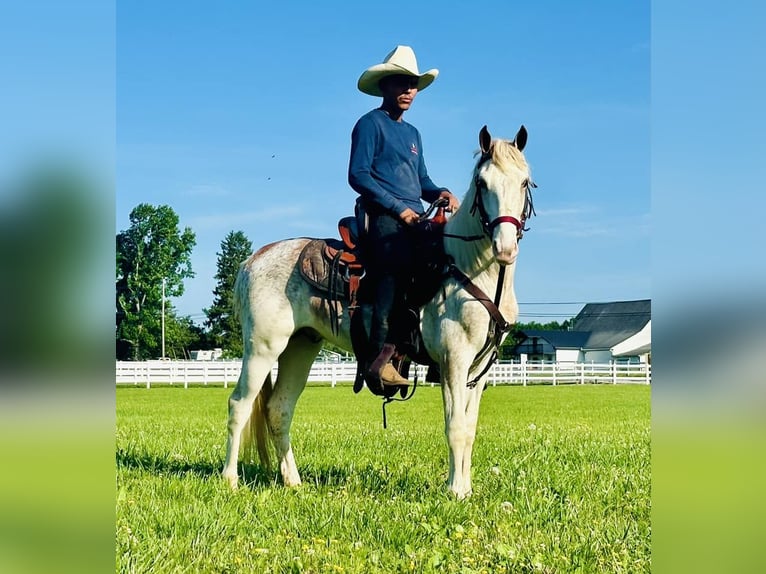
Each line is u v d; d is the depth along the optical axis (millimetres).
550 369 41031
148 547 4348
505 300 6043
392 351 6164
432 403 24078
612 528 4996
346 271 6453
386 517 5215
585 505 5738
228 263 83312
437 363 6359
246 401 6656
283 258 6742
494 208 5488
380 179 6441
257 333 6621
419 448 9641
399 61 6566
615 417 17062
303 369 6980
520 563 4262
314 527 5020
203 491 6000
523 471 7133
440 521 5086
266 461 6855
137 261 66438
